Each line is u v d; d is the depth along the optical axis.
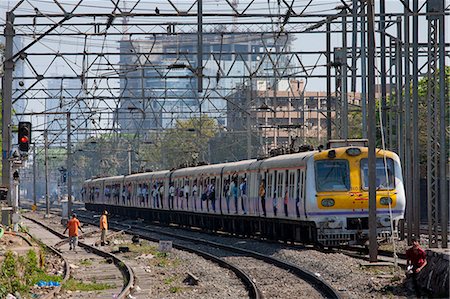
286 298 44.84
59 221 171.50
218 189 109.06
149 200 148.62
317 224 73.81
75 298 48.69
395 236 79.44
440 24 73.44
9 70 86.19
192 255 76.25
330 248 76.62
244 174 98.19
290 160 80.88
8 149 88.19
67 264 68.38
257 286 50.72
